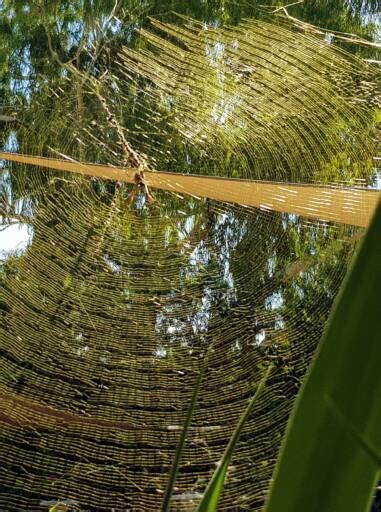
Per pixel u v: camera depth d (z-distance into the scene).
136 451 2.53
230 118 2.51
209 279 3.13
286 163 2.41
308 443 0.17
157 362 2.83
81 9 3.85
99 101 3.14
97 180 3.23
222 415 2.70
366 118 2.23
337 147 2.30
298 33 2.16
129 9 3.54
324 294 2.90
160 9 3.46
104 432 2.61
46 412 2.58
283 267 3.06
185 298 3.09
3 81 3.88
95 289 3.01
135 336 2.90
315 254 2.91
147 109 2.95
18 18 4.12
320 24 2.87
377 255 0.16
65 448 2.51
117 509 2.42
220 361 2.85
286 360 2.83
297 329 2.88
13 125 3.33
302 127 2.31
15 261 2.97
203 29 2.22
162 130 2.91
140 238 3.18
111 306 2.97
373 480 0.16
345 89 2.21
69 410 2.62
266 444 2.59
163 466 2.55
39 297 2.92
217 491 0.23
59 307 2.92
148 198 3.01
